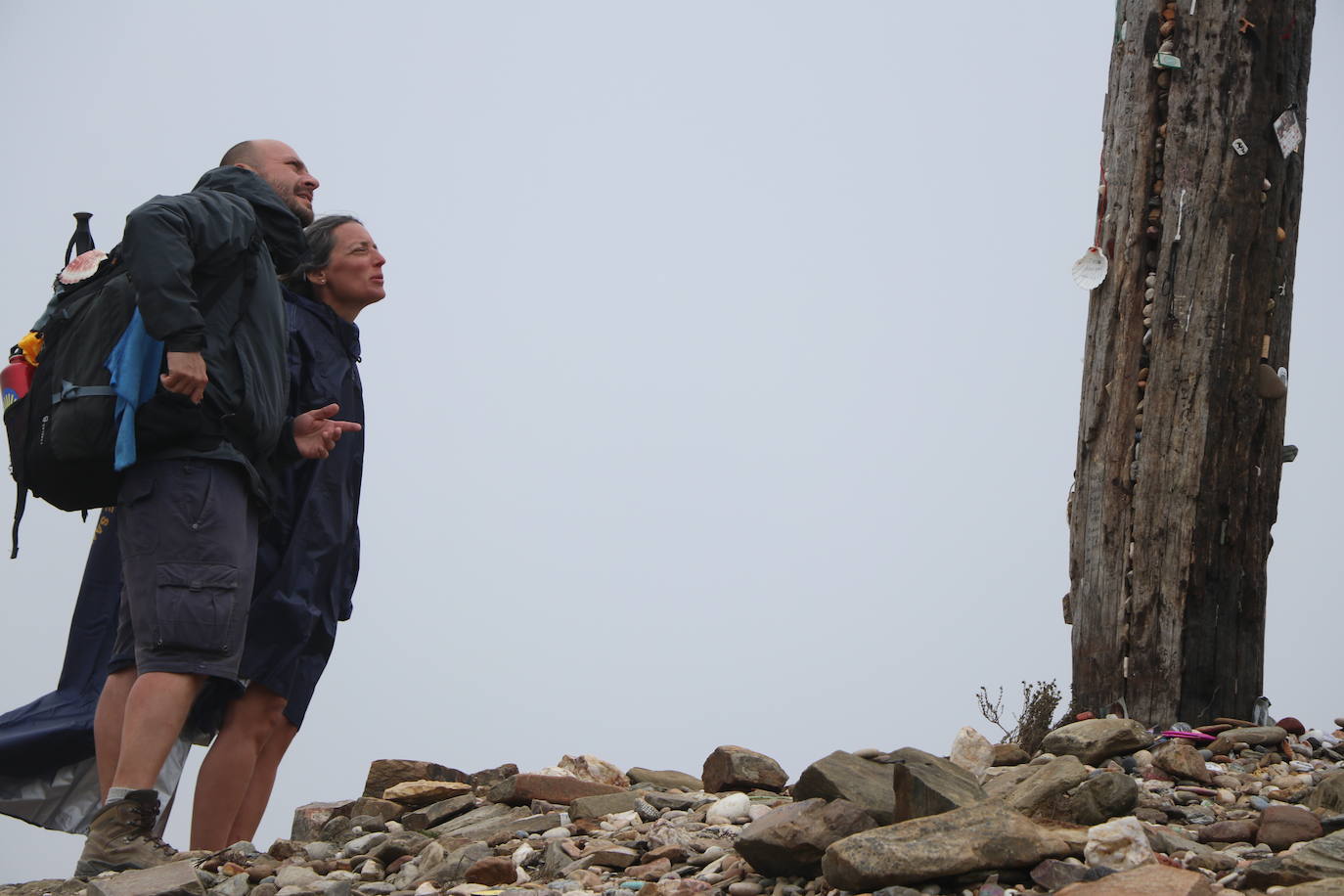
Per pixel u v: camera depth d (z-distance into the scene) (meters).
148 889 4.94
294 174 7.33
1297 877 3.96
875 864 4.14
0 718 7.14
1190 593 6.45
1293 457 6.91
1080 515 6.81
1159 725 6.41
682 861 5.10
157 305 5.46
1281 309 6.68
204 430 5.73
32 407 5.72
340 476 7.12
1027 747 6.71
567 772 6.80
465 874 5.09
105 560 7.39
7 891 5.62
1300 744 6.00
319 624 7.00
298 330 7.14
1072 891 3.85
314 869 5.55
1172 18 6.70
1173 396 6.52
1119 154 6.79
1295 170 6.76
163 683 5.65
